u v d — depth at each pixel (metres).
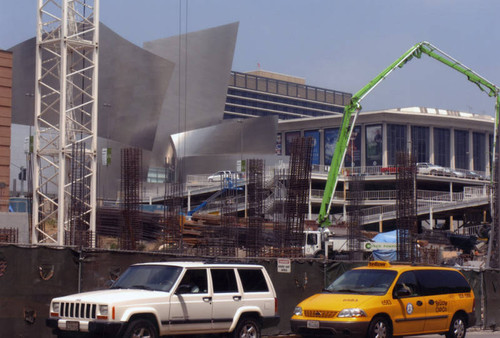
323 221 63.72
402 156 54.56
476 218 90.62
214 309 16.67
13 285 16.77
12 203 56.56
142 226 53.97
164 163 112.38
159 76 106.44
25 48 101.56
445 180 104.69
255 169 56.94
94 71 46.94
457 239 70.88
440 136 142.12
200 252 48.25
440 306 19.92
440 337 23.31
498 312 26.92
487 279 26.64
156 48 115.38
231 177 86.50
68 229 44.41
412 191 53.31
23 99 101.88
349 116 66.44
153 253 19.42
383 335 18.30
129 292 15.77
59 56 46.28
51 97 100.19
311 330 18.39
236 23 116.31
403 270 19.59
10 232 40.44
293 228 49.16
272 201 72.00
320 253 59.97
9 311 16.64
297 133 153.12
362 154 139.00
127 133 105.31
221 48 116.06
